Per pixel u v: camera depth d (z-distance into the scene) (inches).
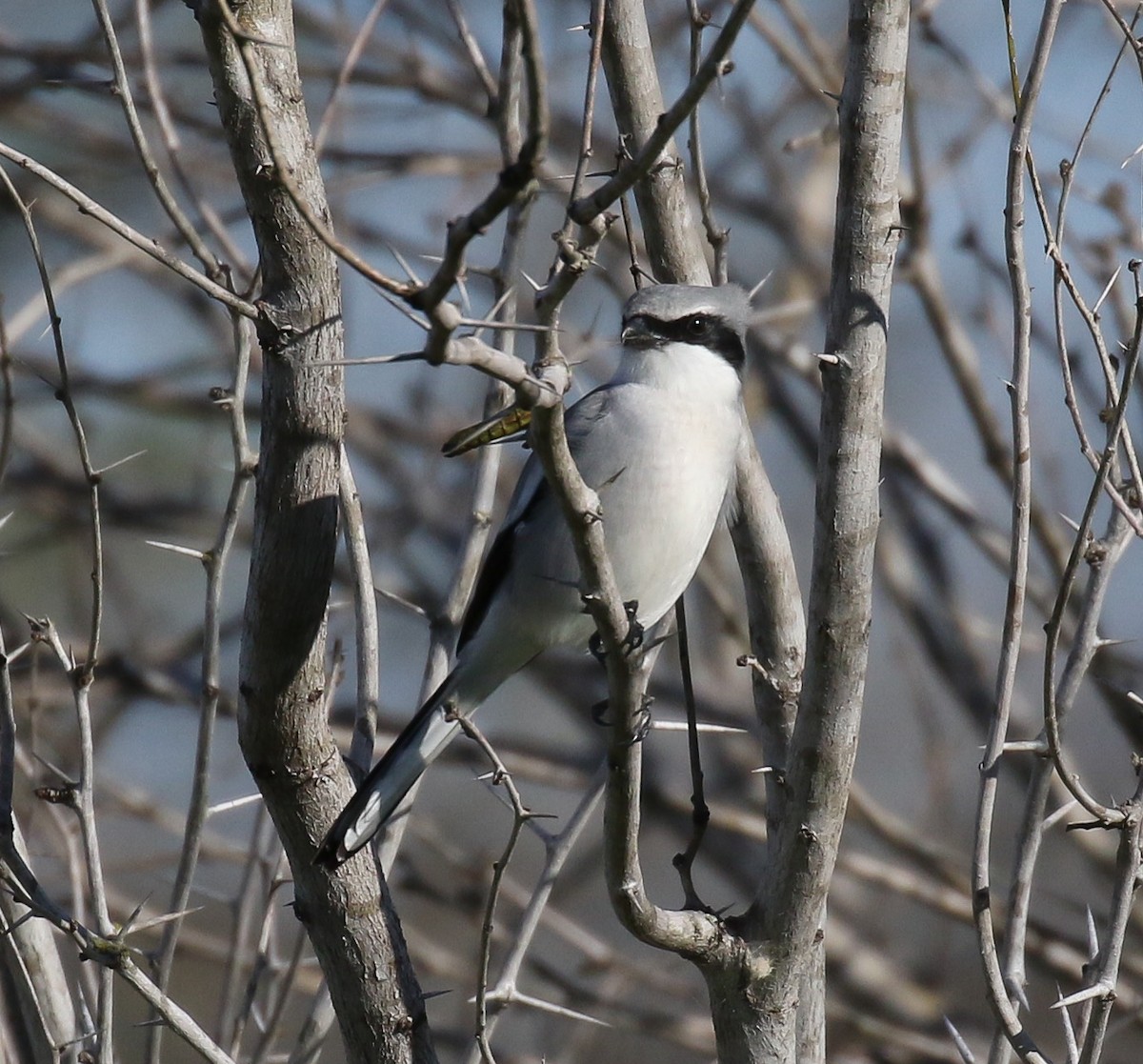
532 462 365.1
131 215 659.4
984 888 275.7
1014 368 281.9
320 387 273.4
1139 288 272.5
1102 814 273.6
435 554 694.5
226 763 629.9
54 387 286.8
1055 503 508.4
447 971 527.2
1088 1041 273.1
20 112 645.3
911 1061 554.6
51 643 292.8
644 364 358.9
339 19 602.9
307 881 294.4
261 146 264.7
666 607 361.1
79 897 338.0
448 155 613.3
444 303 197.0
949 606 557.0
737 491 349.4
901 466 557.9
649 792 585.0
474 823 673.6
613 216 236.2
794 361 586.6
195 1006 573.6
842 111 280.7
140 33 412.5
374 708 328.5
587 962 522.0
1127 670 502.0
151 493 669.9
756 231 682.2
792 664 338.6
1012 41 284.0
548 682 614.5
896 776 676.1
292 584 276.1
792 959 289.7
